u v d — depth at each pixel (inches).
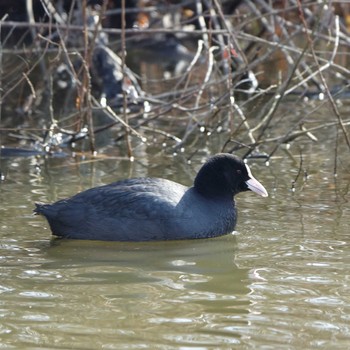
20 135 669.9
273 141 613.3
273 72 877.8
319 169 561.9
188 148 631.8
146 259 395.2
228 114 664.4
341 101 770.8
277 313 319.9
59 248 414.3
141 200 430.6
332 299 334.3
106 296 341.4
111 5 974.4
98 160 601.0
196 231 430.3
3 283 358.0
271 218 458.3
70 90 840.3
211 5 753.6
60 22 776.9
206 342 292.5
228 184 446.0
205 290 347.6
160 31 689.0
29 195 505.0
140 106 762.2
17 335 299.1
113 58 756.0
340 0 706.8
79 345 290.2
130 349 286.5
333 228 437.1
